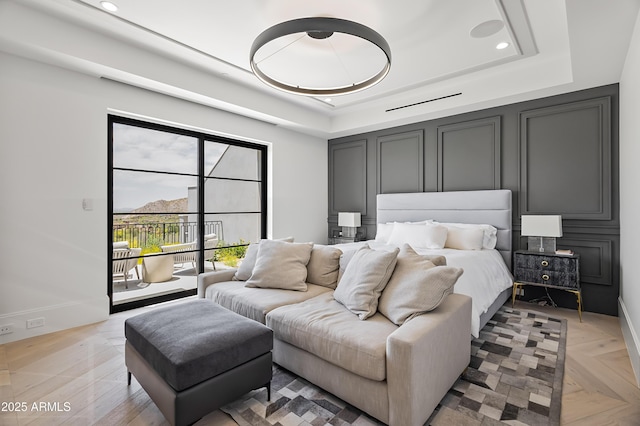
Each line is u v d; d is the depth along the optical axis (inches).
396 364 57.9
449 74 144.7
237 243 181.5
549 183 142.5
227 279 118.2
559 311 133.9
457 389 75.8
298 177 208.4
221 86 148.1
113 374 83.4
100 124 122.3
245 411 68.2
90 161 120.0
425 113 167.3
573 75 119.5
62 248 113.7
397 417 58.1
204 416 65.9
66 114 114.2
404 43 117.0
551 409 68.2
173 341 63.7
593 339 105.3
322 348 69.8
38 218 108.8
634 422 64.8
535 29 108.0
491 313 117.2
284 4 94.4
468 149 166.2
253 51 92.8
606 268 129.3
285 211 200.4
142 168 143.1
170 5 95.0
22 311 105.6
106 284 124.3
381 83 155.0
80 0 92.7
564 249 139.0
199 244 164.1
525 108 148.6
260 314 87.4
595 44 97.1
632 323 96.3
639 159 84.2
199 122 153.6
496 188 156.6
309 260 111.7
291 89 129.0
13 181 104.0
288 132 201.3
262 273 105.8
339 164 224.1
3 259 102.3
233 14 99.3
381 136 201.2
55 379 81.0
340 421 64.8
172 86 130.1
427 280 72.4
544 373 83.0
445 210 169.3
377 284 79.9
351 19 101.5
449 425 63.2
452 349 72.5
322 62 111.6
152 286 146.6
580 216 134.2
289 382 79.6
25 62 105.7
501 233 150.6
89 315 119.5
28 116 106.4
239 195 182.4
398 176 193.8
